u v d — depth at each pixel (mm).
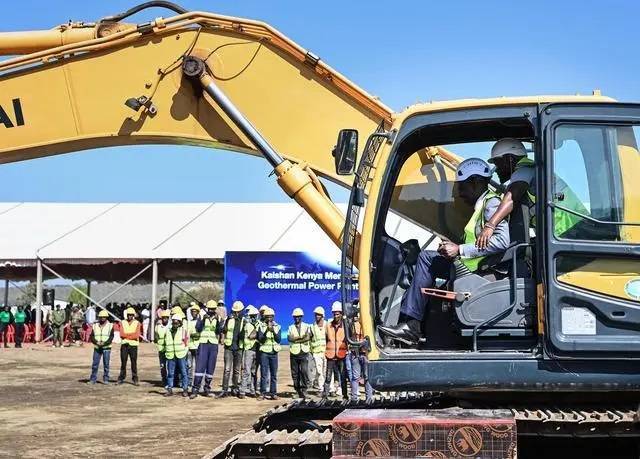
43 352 30828
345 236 5527
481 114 5309
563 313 4934
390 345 5586
